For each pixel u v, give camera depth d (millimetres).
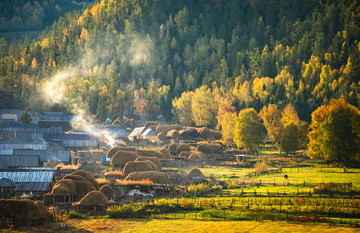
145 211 64750
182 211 65688
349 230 50156
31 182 79438
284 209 61844
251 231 51344
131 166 95250
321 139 112438
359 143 109000
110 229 55625
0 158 101438
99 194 68312
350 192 71688
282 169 106875
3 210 56656
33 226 56594
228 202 68750
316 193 72500
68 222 59906
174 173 103938
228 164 121625
